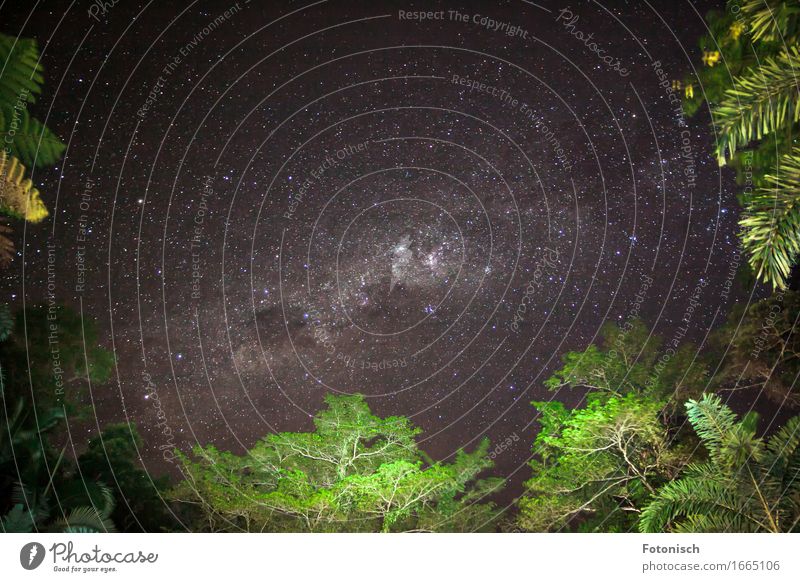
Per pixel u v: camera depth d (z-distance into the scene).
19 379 8.72
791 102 3.32
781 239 3.01
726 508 4.11
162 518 10.64
